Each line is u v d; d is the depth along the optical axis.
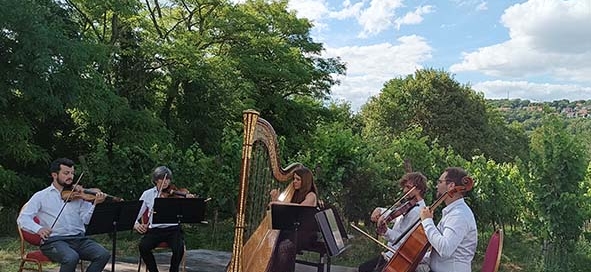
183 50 13.40
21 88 9.73
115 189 9.12
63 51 9.95
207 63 13.94
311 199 5.46
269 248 5.10
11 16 9.16
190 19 16.62
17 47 9.57
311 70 18.50
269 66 16.19
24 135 10.46
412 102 29.77
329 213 4.79
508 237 9.92
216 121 15.55
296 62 17.11
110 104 11.95
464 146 28.20
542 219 7.87
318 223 4.61
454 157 9.78
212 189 9.02
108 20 14.73
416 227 4.03
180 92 15.66
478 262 8.55
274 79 17.20
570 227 7.77
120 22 13.93
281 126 18.25
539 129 8.11
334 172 8.74
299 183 5.55
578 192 7.84
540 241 8.37
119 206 4.74
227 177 8.94
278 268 5.11
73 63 10.20
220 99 15.10
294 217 4.81
